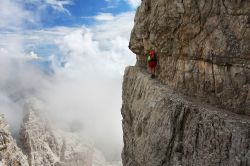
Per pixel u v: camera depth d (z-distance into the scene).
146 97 29.17
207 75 22.88
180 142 21.92
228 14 21.23
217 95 21.95
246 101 19.88
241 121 18.70
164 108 24.77
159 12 29.28
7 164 45.06
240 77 20.27
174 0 26.30
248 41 19.88
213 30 22.31
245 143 17.27
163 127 24.05
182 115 22.48
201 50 23.42
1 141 45.28
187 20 24.97
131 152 31.56
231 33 20.97
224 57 21.23
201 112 21.09
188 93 24.95
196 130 20.77
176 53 26.91
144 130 27.64
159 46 29.86
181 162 21.20
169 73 28.09
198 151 20.09
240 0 20.39
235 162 17.34
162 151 23.56
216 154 18.67
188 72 25.00
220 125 19.09
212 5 22.58
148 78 31.30
